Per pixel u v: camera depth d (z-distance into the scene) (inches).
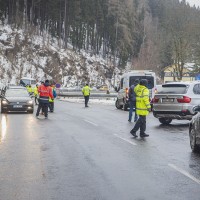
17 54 3339.1
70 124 743.7
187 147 478.0
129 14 4301.2
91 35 4576.8
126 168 354.6
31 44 3484.3
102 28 4503.0
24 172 337.7
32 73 3240.7
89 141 520.7
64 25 3902.6
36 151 442.9
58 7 3905.0
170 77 3494.1
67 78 3454.7
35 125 723.4
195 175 329.4
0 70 3075.8
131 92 804.0
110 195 268.4
